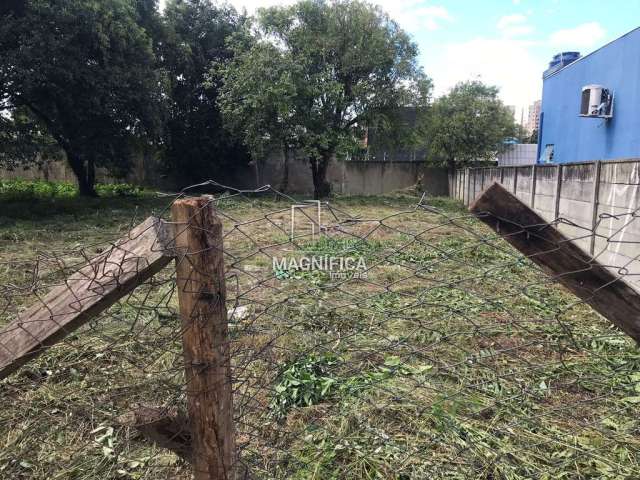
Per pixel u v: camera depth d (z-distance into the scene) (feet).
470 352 10.43
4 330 4.58
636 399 8.66
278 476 6.73
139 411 4.74
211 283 4.27
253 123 52.49
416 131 62.49
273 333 10.87
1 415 8.66
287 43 54.90
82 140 42.83
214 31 66.03
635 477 6.84
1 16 35.19
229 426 4.60
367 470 7.03
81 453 7.60
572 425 8.13
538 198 28.19
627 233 17.26
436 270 19.12
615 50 26.91
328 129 53.83
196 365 4.38
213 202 4.27
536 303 14.94
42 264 18.42
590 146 30.35
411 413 8.36
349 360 10.32
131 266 4.29
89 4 37.32
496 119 61.11
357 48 53.21
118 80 40.57
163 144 63.57
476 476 6.90
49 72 36.01
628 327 4.91
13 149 42.78
